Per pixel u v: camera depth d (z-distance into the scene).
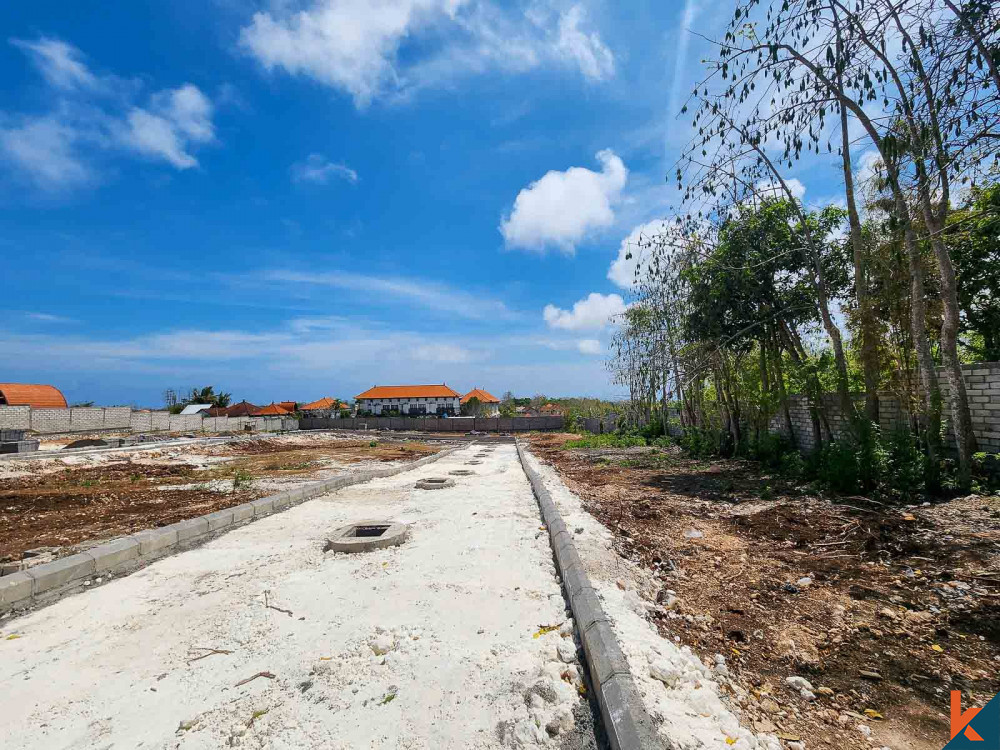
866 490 7.99
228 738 2.61
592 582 4.64
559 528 6.23
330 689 3.00
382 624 3.88
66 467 15.28
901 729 2.62
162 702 2.96
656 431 22.80
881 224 8.73
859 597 4.30
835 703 2.88
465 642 3.55
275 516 7.98
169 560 5.76
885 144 5.31
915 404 8.57
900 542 5.50
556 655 3.35
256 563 5.57
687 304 13.91
